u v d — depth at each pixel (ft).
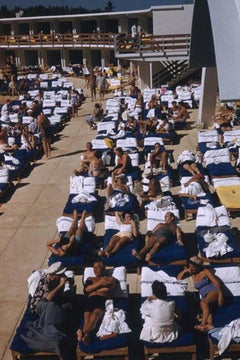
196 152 53.42
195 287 24.90
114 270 26.43
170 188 42.88
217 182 39.78
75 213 32.68
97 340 22.18
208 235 29.89
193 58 23.81
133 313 25.91
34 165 54.39
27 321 23.57
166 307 21.68
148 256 28.96
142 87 101.19
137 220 31.81
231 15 16.92
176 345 21.66
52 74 139.95
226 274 25.07
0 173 46.47
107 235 31.78
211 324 22.75
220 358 22.16
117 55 91.25
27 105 89.51
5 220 39.99
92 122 71.20
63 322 23.04
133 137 56.24
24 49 149.18
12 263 32.68
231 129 57.77
